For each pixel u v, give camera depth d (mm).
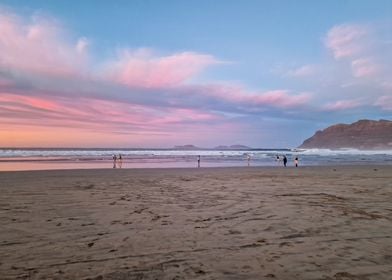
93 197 9883
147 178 16688
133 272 3773
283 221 6555
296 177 17484
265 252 4551
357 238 5293
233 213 7391
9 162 36000
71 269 3865
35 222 6410
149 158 50844
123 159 46719
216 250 4637
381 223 6371
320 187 12688
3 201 9031
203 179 16219
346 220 6648
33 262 4117
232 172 21531
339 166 30828
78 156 53312
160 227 6031
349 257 4336
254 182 14703
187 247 4789
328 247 4801
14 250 4621
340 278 3609
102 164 34219
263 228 5969
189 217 6941
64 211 7590
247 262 4129
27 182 14328
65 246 4824
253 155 69000
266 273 3756
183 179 16203
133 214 7254
